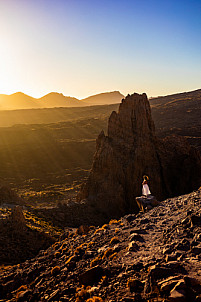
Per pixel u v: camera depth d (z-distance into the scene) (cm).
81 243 1312
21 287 1027
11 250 2105
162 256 827
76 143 13612
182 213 1191
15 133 16488
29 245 2295
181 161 4441
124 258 900
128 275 772
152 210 1436
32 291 966
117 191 4053
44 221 3222
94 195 4209
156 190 4194
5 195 4172
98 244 1180
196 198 1338
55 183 8875
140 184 4159
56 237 2625
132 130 4569
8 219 2642
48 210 3653
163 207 1426
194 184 4144
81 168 10606
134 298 650
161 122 17550
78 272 957
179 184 4256
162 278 675
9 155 12519
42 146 13662
